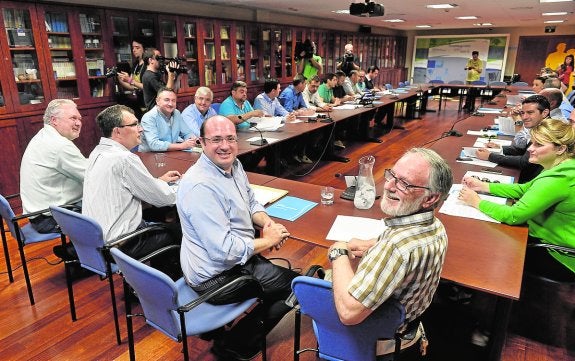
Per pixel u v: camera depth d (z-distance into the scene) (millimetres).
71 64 4211
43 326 2025
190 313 1504
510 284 1267
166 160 2781
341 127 5953
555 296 2309
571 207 1718
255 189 2199
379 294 1021
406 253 1018
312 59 7605
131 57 4898
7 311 2137
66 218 1718
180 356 1836
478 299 2230
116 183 1874
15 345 1891
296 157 5125
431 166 1038
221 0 6184
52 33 3955
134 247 1963
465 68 12109
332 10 7684
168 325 1399
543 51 11898
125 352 1859
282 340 1938
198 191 1513
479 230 1651
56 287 2367
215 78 6324
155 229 1965
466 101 9844
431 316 2080
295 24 8688
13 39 3650
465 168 2559
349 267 1165
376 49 11719
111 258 1731
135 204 1971
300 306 1254
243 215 1684
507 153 2840
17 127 3738
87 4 4414
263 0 6191
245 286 1547
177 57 5152
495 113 5016
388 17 9188
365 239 1562
